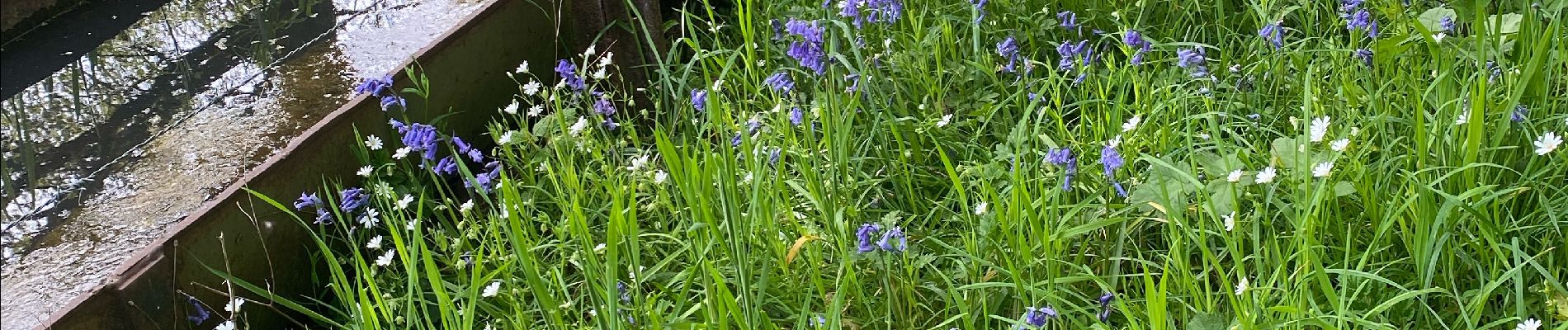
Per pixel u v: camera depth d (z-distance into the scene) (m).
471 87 3.82
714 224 2.35
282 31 3.85
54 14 3.73
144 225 2.93
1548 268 2.55
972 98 3.61
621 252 2.69
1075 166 2.70
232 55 3.73
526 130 3.39
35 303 2.69
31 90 3.51
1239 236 2.50
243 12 3.95
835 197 2.92
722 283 2.33
